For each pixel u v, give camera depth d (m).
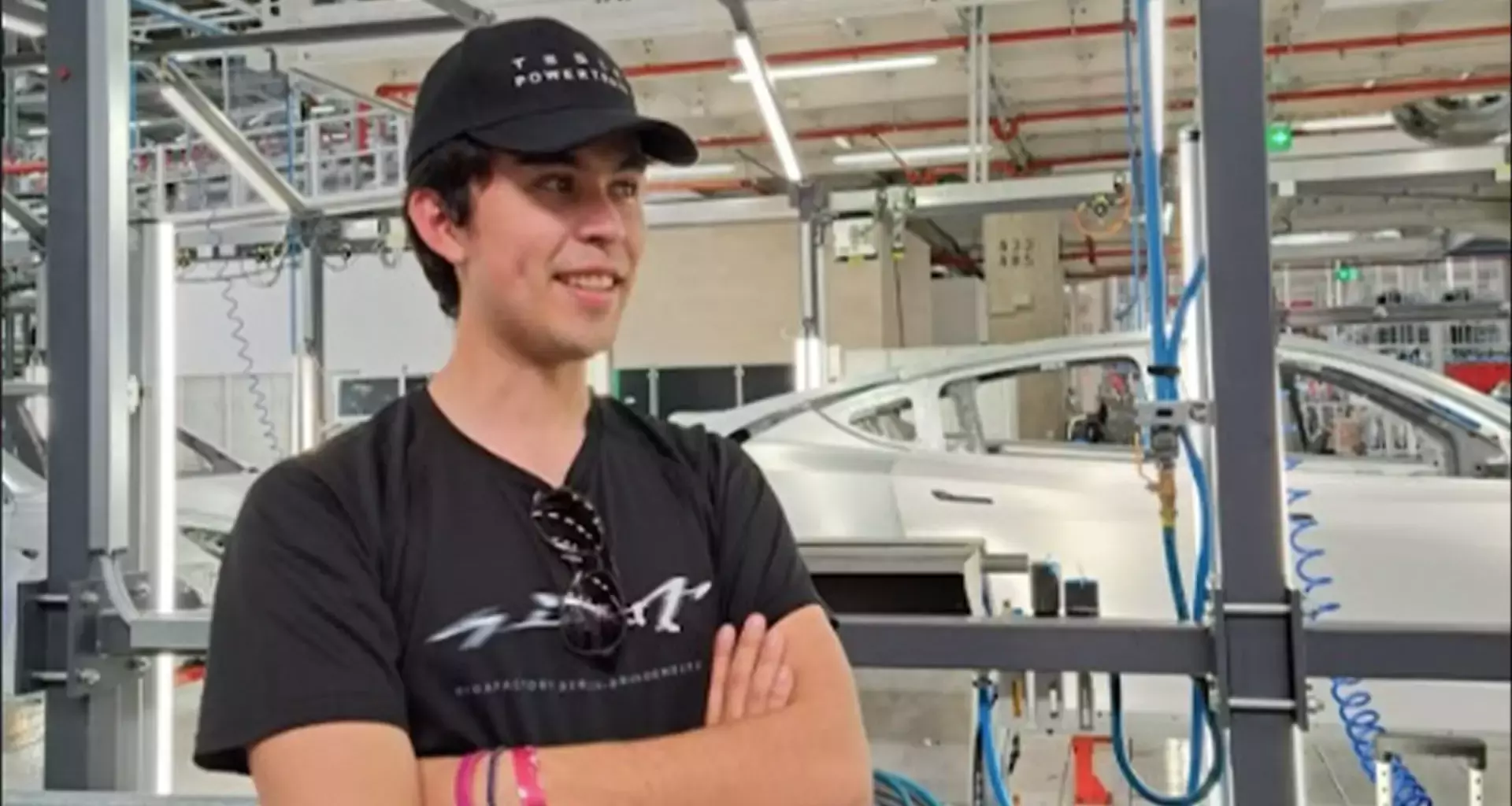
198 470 5.46
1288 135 5.20
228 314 9.17
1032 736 3.70
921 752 2.38
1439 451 4.41
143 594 2.17
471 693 1.11
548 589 1.15
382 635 1.09
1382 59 5.02
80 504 2.08
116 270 2.13
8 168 4.05
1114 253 9.70
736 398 9.88
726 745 1.16
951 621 1.84
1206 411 1.74
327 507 1.12
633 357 10.04
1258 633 1.68
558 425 1.24
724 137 6.14
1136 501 4.20
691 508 1.28
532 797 1.07
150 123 6.50
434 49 3.87
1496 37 4.59
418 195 1.19
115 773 2.12
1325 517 4.06
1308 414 4.95
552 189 1.15
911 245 10.15
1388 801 2.30
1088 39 4.69
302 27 3.56
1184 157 2.08
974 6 4.00
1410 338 9.62
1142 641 1.76
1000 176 7.29
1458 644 1.63
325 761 1.03
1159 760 3.52
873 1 3.75
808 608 1.30
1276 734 1.67
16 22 2.61
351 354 10.54
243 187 7.06
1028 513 4.33
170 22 5.11
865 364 7.77
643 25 3.70
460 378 1.22
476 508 1.16
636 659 1.18
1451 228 5.14
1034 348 4.66
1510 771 3.57
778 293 9.82
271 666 1.05
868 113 6.10
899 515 4.46
